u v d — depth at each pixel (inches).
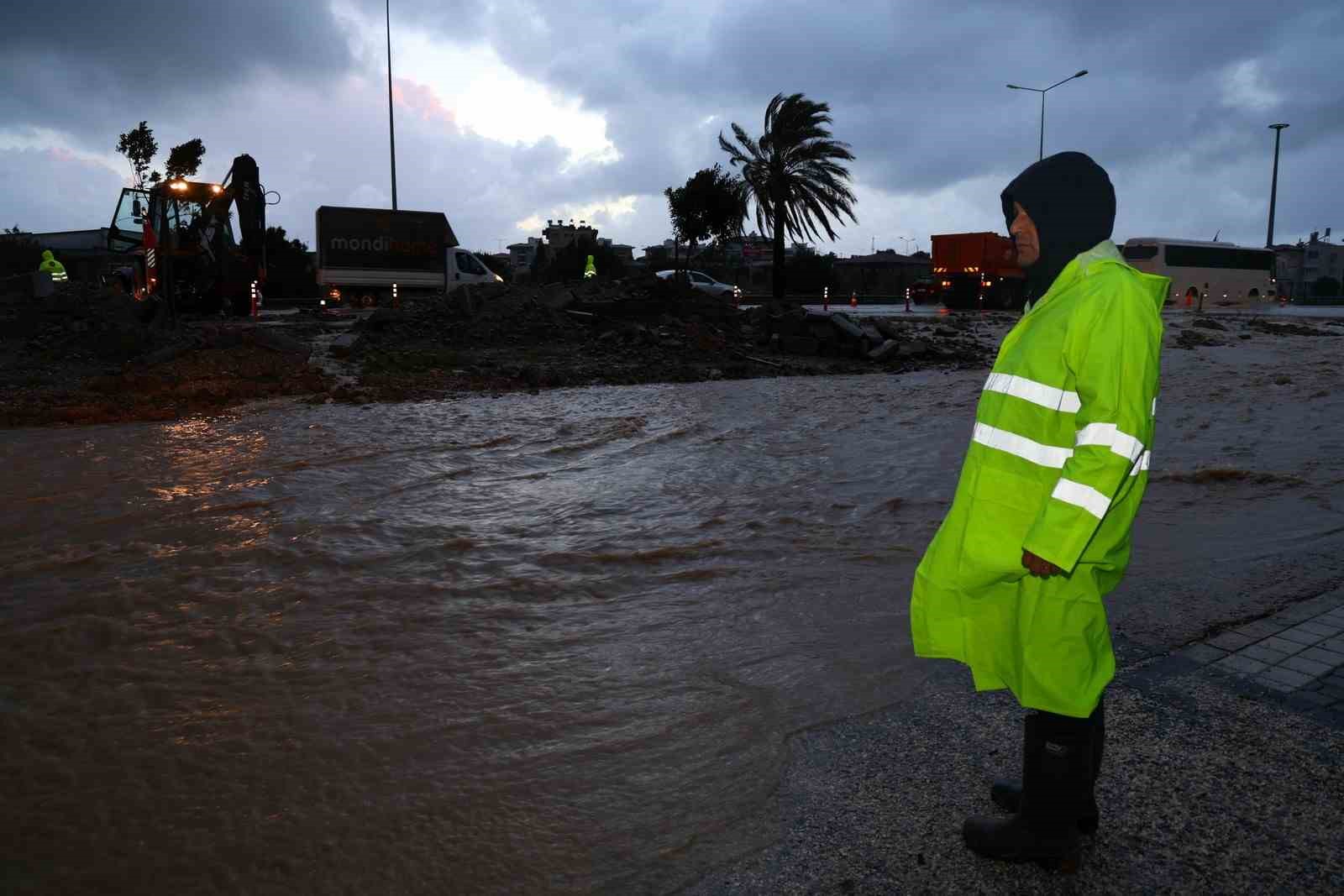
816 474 274.8
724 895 89.3
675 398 446.3
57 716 123.4
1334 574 181.0
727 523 220.7
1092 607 86.0
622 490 253.0
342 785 107.3
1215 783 107.8
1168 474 269.1
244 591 171.5
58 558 188.4
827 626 158.2
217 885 89.5
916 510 234.2
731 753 115.9
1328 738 118.0
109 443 309.7
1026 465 85.2
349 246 1264.8
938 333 784.9
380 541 203.8
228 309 919.7
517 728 121.7
